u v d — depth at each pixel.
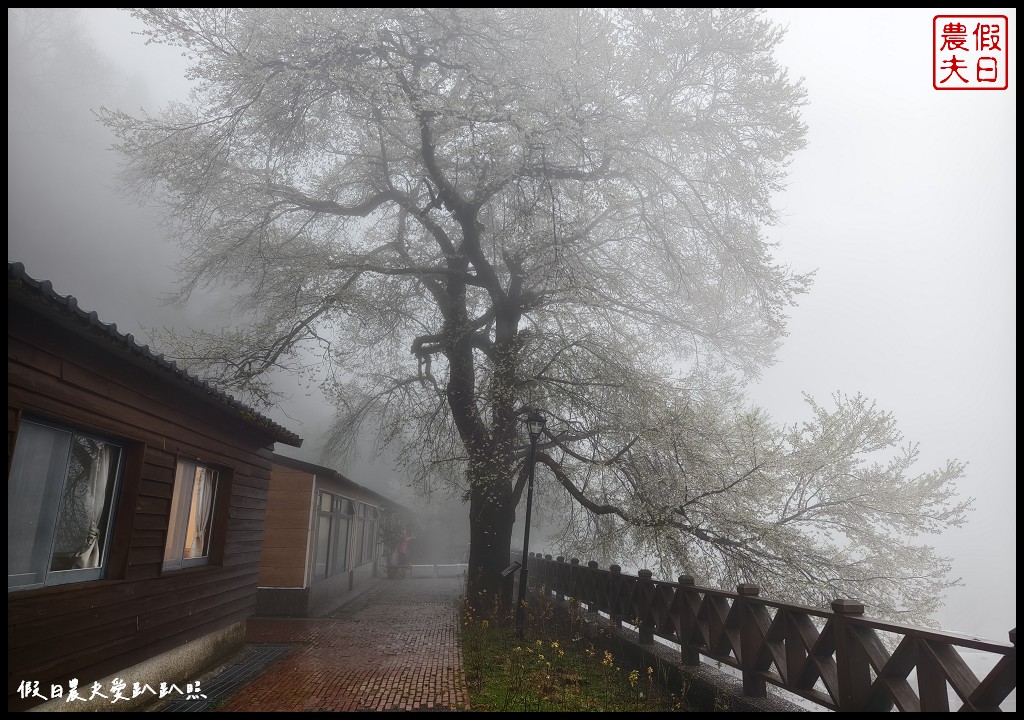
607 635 8.80
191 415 6.72
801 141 12.23
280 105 11.27
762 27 11.73
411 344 14.73
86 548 5.05
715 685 5.65
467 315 13.98
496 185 11.68
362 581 21.11
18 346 4.02
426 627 11.22
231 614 8.06
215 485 7.77
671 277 12.88
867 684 3.95
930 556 10.82
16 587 4.21
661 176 12.38
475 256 12.97
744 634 5.40
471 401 12.83
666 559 10.06
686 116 12.34
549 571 14.75
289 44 10.78
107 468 5.34
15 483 4.21
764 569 10.02
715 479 10.66
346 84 10.62
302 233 13.85
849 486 10.72
